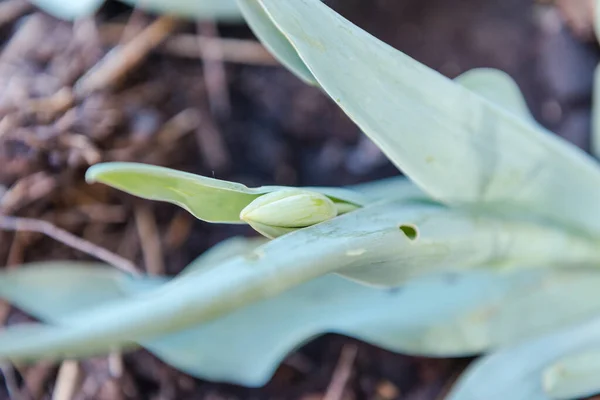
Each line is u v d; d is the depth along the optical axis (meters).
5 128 0.46
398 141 0.35
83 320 0.32
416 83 0.35
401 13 0.53
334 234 0.32
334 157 0.52
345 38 0.34
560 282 0.43
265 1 0.32
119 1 0.50
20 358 0.31
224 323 0.43
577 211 0.39
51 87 0.47
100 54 0.48
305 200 0.32
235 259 0.31
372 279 0.35
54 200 0.47
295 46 0.33
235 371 0.43
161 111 0.49
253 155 0.51
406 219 0.35
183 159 0.50
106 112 0.47
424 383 0.47
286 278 0.31
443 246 0.36
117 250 0.49
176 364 0.43
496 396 0.42
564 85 0.52
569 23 0.52
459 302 0.44
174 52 0.50
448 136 0.36
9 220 0.47
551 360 0.42
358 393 0.47
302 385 0.47
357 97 0.34
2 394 0.47
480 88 0.43
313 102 0.51
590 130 0.51
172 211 0.50
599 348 0.40
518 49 0.53
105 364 0.47
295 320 0.43
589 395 0.43
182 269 0.49
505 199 0.38
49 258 0.48
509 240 0.38
